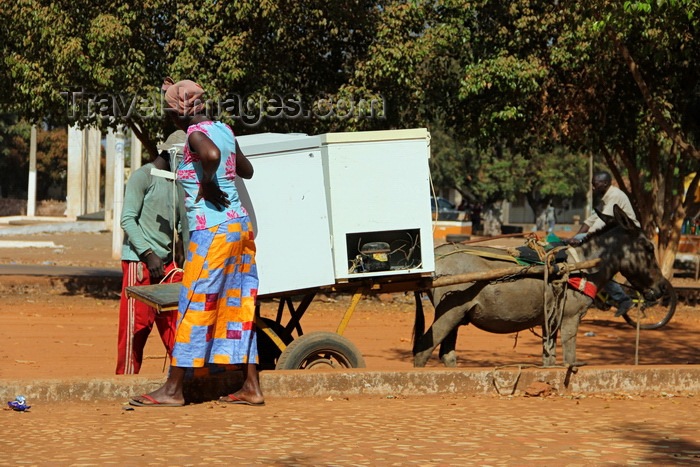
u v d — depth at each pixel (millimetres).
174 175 14797
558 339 27828
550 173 105500
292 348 15500
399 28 35188
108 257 59656
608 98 37438
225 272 13070
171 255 15539
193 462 10102
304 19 34312
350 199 15109
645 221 40781
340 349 15703
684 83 37156
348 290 15758
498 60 35125
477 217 113688
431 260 15453
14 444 10961
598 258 17359
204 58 34469
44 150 140000
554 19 34219
